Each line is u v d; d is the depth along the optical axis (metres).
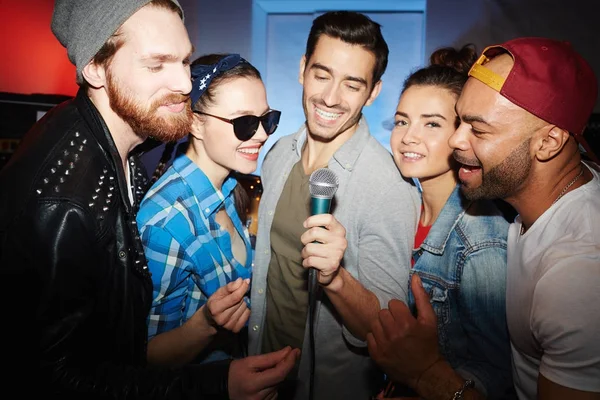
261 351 1.98
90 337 1.23
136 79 1.22
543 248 1.18
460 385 1.19
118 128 1.32
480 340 1.42
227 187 1.83
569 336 1.02
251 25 5.18
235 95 1.64
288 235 1.86
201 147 1.73
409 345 1.22
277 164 2.00
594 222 1.10
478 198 1.34
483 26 4.76
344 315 1.52
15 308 1.08
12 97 3.42
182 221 1.54
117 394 1.19
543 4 4.65
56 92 4.90
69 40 1.22
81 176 1.18
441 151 1.57
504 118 1.19
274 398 1.35
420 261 1.61
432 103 1.55
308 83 1.77
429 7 4.86
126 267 1.27
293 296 1.85
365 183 1.70
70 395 1.14
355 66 1.67
